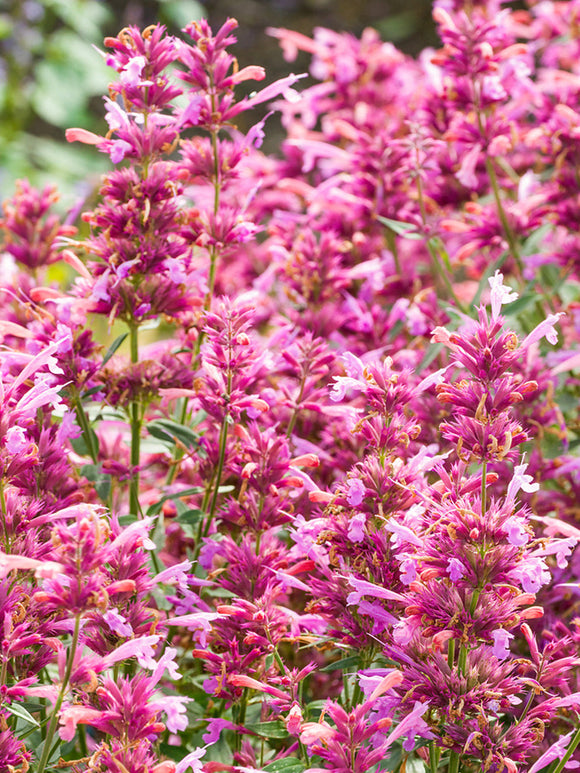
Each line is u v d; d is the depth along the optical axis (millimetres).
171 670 1307
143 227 1435
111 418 1484
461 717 1312
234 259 1880
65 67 3529
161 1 3488
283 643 1462
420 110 1666
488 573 1307
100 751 1293
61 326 1417
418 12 4609
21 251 1585
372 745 1328
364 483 1340
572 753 1341
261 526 1402
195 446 1439
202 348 1416
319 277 1590
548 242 1693
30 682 1316
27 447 1334
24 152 3516
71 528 1302
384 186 1649
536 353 1529
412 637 1326
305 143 1657
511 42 1671
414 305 1584
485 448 1300
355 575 1351
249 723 1380
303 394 1453
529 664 1342
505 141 1571
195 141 1491
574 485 1517
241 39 4633
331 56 1893
